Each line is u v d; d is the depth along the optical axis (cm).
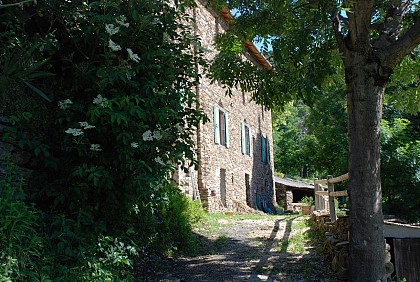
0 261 363
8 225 381
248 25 728
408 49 558
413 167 1275
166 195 650
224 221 1221
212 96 1591
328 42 696
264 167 2442
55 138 491
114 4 473
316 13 616
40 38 483
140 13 509
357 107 570
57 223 445
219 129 1712
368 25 557
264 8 714
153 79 495
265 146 2494
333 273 626
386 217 911
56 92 509
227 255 758
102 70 455
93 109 442
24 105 477
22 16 488
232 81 757
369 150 563
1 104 462
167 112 493
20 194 421
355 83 571
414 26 555
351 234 570
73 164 489
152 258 678
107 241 489
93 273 459
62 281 419
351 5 535
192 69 547
